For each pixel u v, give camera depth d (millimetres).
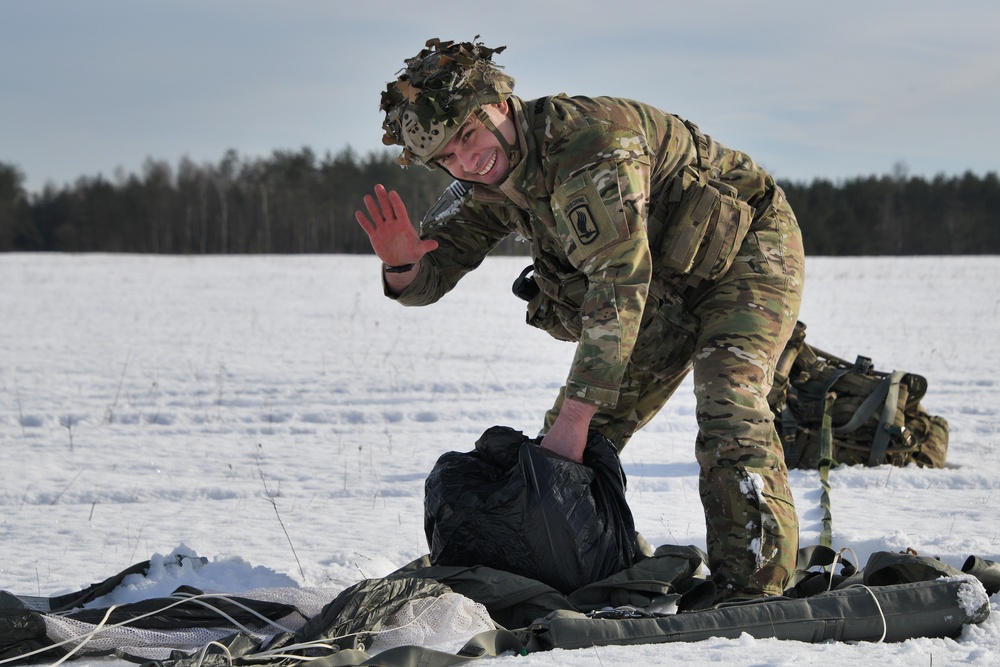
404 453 6699
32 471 6102
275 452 6746
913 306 19797
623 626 2773
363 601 2861
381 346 13039
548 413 3932
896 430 5902
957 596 2938
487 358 11773
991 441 6891
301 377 10188
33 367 11055
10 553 4207
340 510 5074
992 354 11820
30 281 28375
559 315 3703
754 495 3182
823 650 2719
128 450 6828
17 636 2820
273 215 88188
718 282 3521
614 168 3205
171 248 87000
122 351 12516
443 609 2910
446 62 3209
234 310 18984
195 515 4961
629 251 3178
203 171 90750
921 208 84250
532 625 2865
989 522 4547
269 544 4301
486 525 3246
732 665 2518
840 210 81625
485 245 3941
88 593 3352
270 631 2980
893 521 4582
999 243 83000
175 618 2977
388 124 3418
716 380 3336
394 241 3646
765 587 3141
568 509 3229
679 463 6344
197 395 9133
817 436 6043
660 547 3627
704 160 3580
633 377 3824
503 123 3262
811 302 20969
